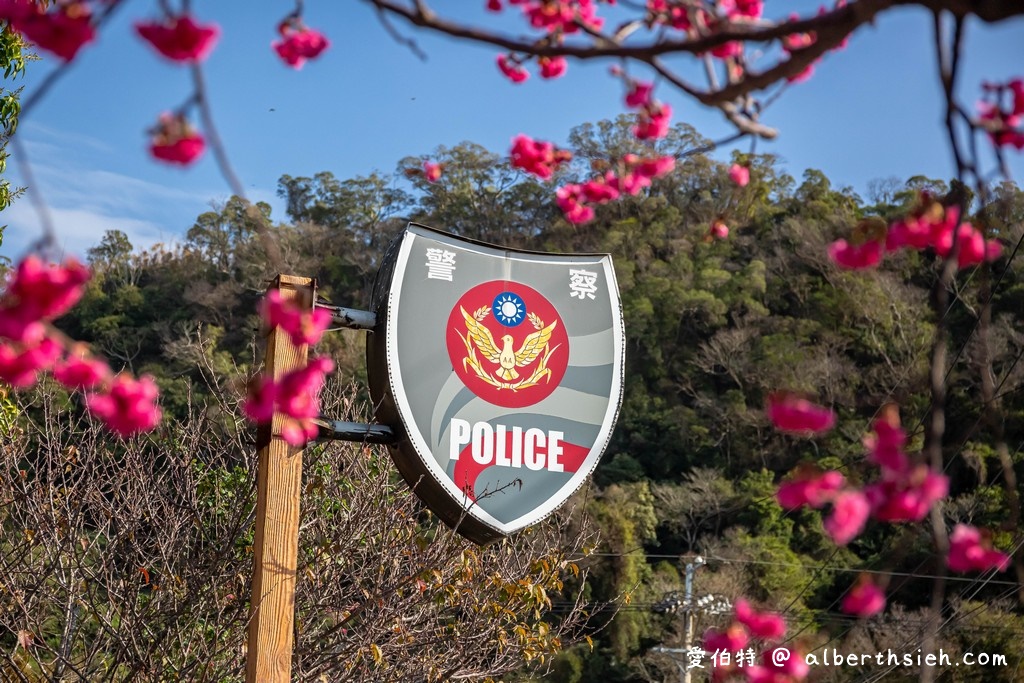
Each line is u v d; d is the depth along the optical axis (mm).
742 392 38000
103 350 33969
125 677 6188
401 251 5645
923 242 2238
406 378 5492
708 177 47031
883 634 18578
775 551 28266
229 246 39281
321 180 50250
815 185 46188
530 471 5648
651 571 27812
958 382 15625
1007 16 1678
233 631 6309
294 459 5023
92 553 6879
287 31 2389
